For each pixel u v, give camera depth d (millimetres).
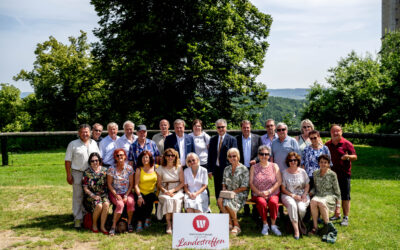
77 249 5125
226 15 19141
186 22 19531
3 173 11445
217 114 21125
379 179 9875
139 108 21062
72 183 6242
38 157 16578
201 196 6250
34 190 8516
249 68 22094
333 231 5480
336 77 34906
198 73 18859
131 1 19125
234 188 6133
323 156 5867
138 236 5699
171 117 19875
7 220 6457
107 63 21188
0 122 46000
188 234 5223
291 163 6020
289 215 5684
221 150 6527
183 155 6793
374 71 32062
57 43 32906
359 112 29734
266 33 22344
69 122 33188
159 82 20438
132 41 18547
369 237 5496
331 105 31406
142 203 6137
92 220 6035
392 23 47781
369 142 19016
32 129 36219
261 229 6000
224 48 18938
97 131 6711
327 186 5941
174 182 6387
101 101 25266
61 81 31953
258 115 23172
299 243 5312
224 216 5242
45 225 6188
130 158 6645
